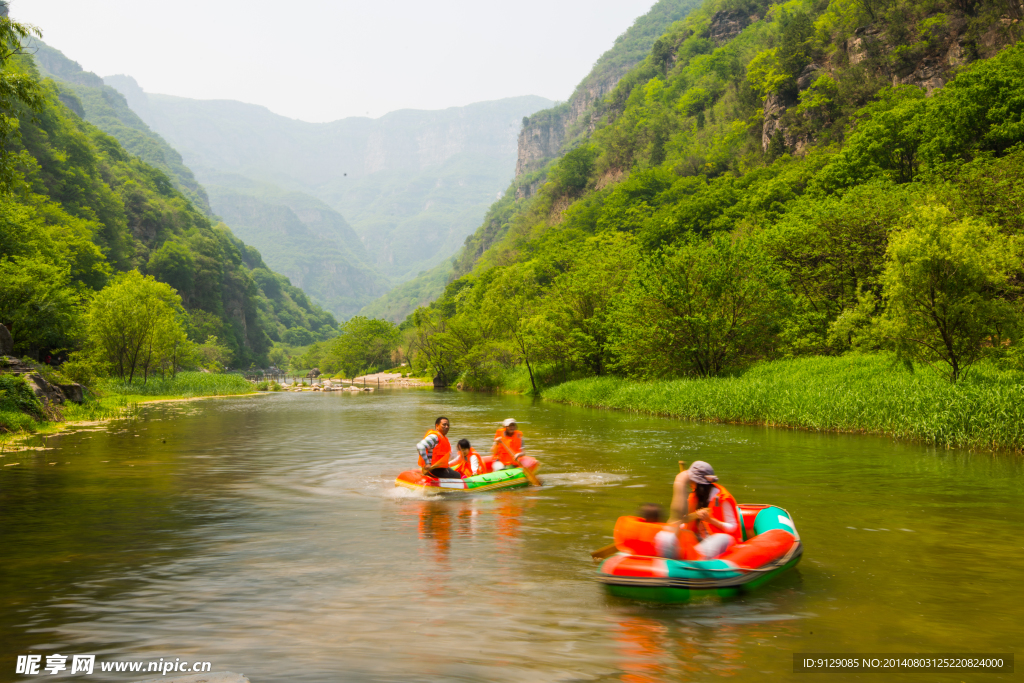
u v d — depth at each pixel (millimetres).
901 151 53844
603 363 39844
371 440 19172
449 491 10594
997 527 7832
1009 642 4555
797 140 96062
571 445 16281
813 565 6371
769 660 4297
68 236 66938
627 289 36781
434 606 5352
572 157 171625
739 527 6438
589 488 10781
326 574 6254
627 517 6250
